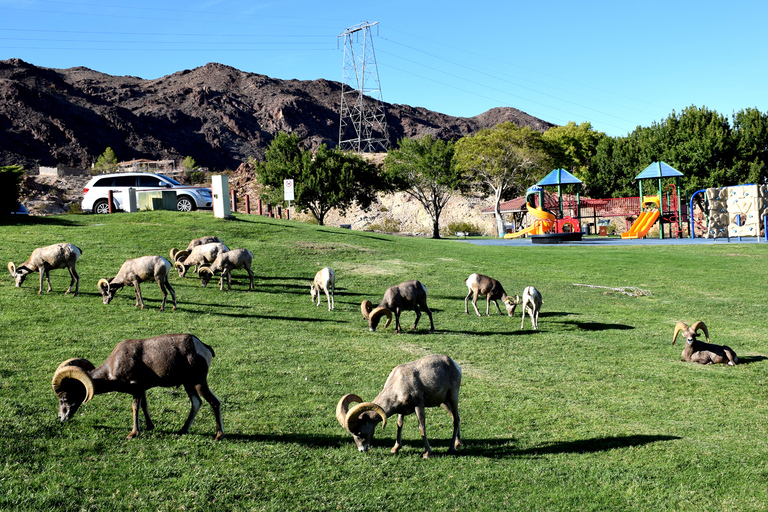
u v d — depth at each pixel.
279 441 8.00
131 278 15.42
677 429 9.24
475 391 10.83
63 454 7.10
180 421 8.48
